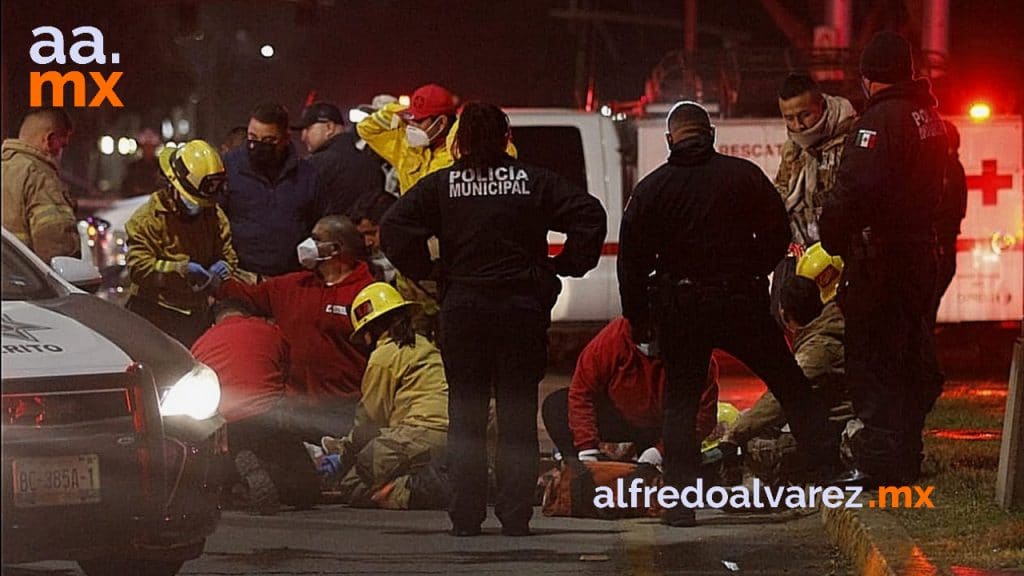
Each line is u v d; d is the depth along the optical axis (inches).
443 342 1125.1
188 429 928.3
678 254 1121.4
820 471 1164.5
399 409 1266.0
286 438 1250.0
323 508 1259.8
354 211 1482.5
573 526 1173.1
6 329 904.9
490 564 1039.0
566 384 2090.3
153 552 901.8
